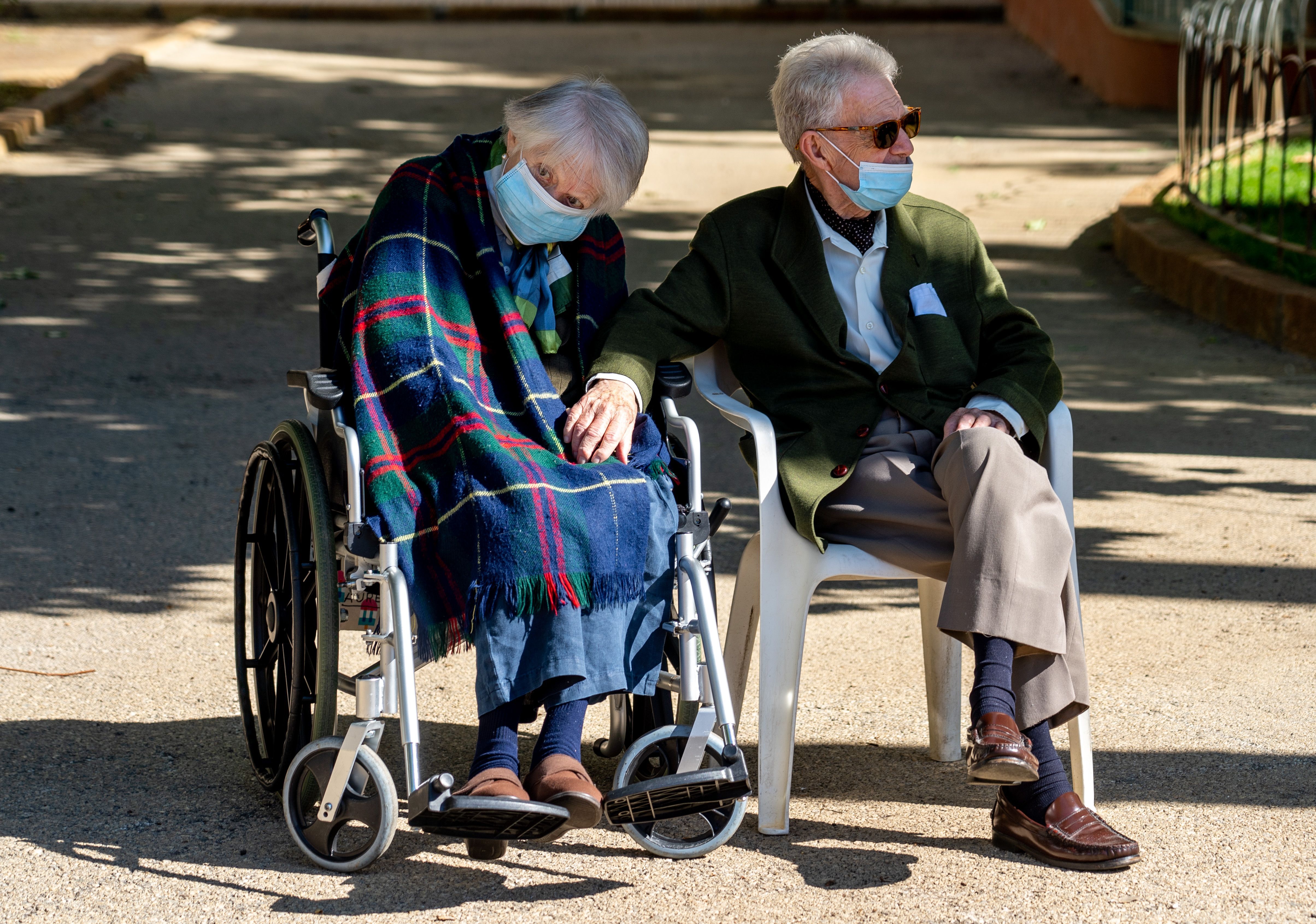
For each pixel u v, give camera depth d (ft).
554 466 26.94
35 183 107.76
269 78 157.48
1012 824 27.07
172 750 31.86
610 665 26.11
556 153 27.73
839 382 31.19
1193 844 27.14
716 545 46.98
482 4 214.07
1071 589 27.32
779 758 28.09
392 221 28.60
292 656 29.58
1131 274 86.63
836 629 40.01
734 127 131.13
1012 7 199.00
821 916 24.66
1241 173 83.92
